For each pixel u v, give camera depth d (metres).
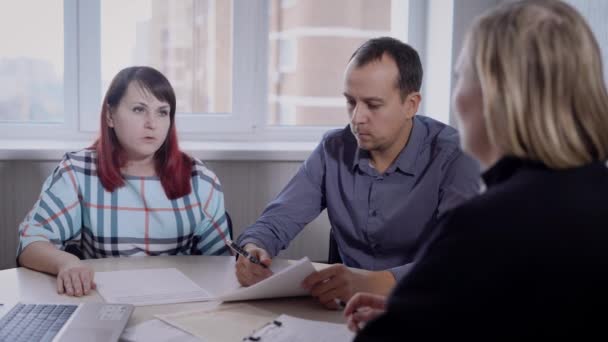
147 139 1.71
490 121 0.72
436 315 0.64
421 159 1.72
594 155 0.70
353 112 1.64
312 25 2.82
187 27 2.70
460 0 2.48
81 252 1.77
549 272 0.62
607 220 0.64
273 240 1.69
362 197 1.75
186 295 1.31
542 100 0.69
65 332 1.04
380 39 1.67
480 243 0.64
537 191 0.66
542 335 0.62
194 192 1.81
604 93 0.70
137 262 1.57
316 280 1.27
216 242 1.82
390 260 1.75
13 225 2.34
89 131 2.64
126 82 1.71
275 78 2.80
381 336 0.68
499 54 0.71
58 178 1.72
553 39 0.69
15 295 1.30
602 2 1.99
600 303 0.62
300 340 1.06
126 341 1.06
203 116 2.72
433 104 2.67
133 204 1.75
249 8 2.69
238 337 1.08
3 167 2.31
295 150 2.49
